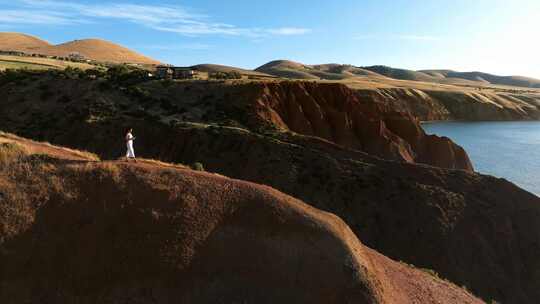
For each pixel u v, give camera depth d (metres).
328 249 17.19
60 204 16.02
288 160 45.25
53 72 73.75
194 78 84.31
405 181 42.72
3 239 14.55
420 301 19.30
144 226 16.08
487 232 38.31
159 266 15.12
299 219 17.95
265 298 15.25
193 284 15.03
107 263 14.93
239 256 16.22
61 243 15.05
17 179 16.41
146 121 54.19
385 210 39.16
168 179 18.16
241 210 17.80
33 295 13.73
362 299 16.00
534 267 36.47
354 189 41.28
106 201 16.53
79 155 22.61
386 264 21.80
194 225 16.56
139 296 14.43
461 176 45.19
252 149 46.97
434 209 39.19
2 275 13.84
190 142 49.88
